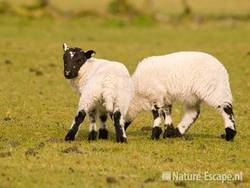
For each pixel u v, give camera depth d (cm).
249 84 2631
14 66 3005
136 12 5428
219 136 1772
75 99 2328
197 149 1599
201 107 1947
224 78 1653
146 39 4109
